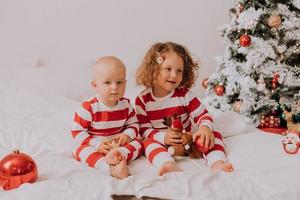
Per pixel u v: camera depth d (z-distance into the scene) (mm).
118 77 1569
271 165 1519
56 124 1945
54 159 1544
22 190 1272
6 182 1322
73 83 2641
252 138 1800
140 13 2955
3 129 1868
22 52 3049
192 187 1329
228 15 2885
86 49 3039
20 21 3021
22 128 1880
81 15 3000
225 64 2432
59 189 1270
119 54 3033
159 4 2928
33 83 2594
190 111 1786
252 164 1543
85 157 1540
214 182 1380
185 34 2961
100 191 1270
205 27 2939
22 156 1360
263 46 2234
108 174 1438
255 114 2371
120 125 1669
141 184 1317
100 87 1581
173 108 1769
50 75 2670
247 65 2260
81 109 1631
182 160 1630
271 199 1325
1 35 3033
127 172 1423
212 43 2957
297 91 2377
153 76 1731
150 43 2986
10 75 2691
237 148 1698
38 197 1225
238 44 2342
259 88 2258
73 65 2830
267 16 2246
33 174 1348
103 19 2994
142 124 1755
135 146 1604
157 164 1529
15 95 2406
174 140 1623
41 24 3023
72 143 1706
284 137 1668
